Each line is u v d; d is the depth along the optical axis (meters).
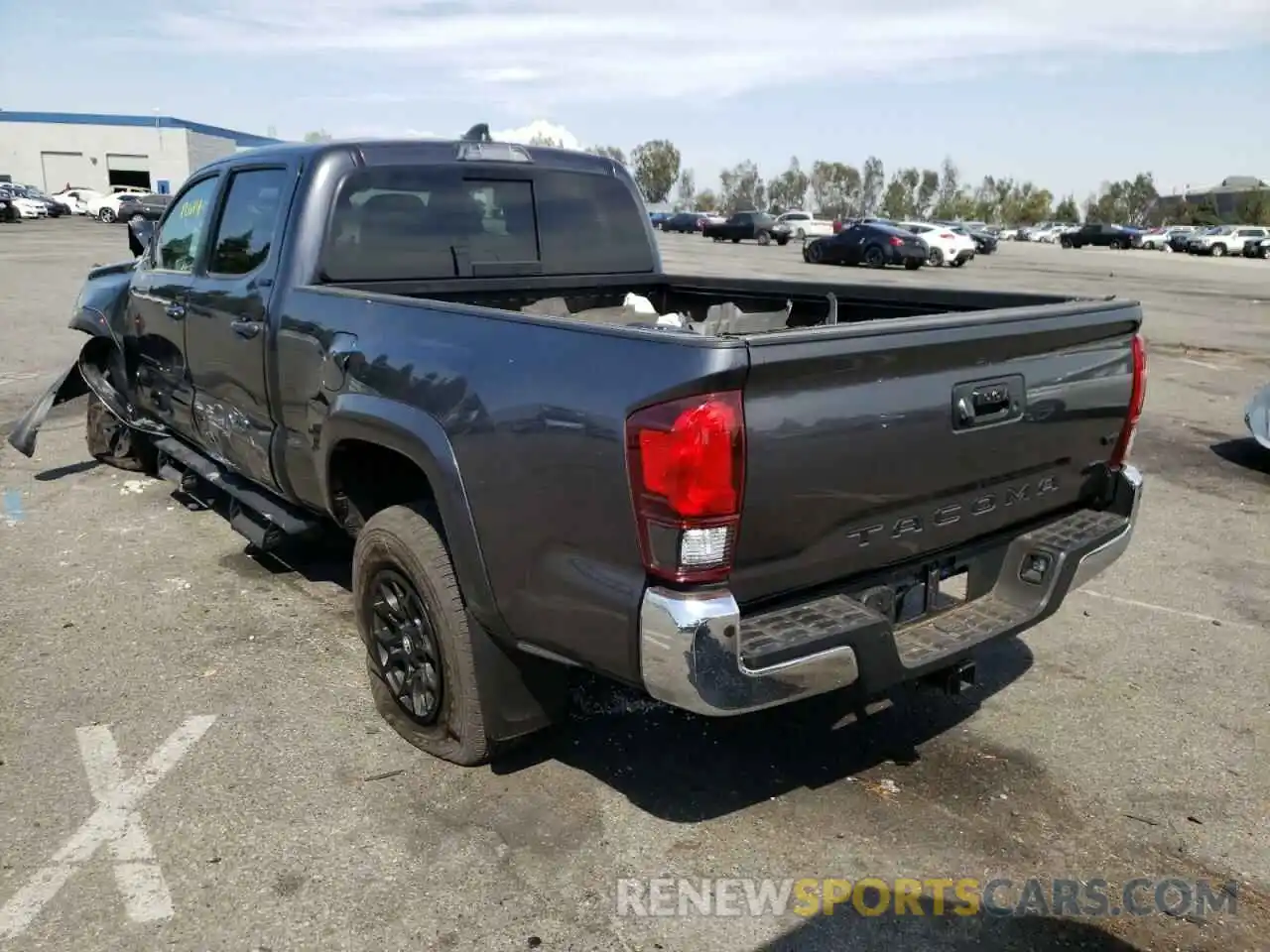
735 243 47.59
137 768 3.41
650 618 2.51
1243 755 3.65
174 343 5.08
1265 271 38.16
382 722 3.72
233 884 2.85
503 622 2.99
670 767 3.49
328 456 3.70
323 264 4.08
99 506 6.17
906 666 2.89
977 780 3.45
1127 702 4.02
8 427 8.04
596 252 5.12
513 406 2.80
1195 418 9.62
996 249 49.31
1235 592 5.23
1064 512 3.63
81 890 2.82
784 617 2.74
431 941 2.65
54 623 4.51
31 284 18.52
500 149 4.68
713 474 2.42
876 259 30.39
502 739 3.29
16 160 67.06
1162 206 113.06
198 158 70.88
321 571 5.17
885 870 2.98
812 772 3.48
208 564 5.23
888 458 2.80
